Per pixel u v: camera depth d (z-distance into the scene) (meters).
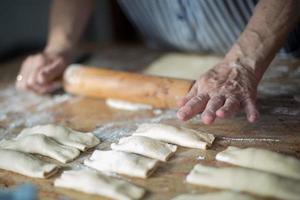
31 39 3.00
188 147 1.35
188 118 1.33
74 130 1.56
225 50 2.22
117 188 1.13
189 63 2.17
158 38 2.46
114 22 3.36
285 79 1.85
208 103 1.33
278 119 1.49
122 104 1.74
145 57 2.38
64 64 2.00
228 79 1.43
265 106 1.60
